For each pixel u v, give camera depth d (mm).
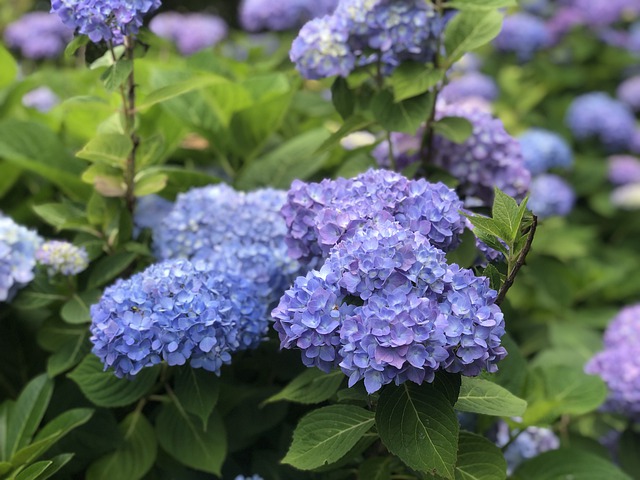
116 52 808
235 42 1771
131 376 741
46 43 1580
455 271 590
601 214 1952
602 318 1469
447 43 854
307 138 1087
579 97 2131
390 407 582
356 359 551
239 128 1122
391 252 577
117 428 797
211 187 919
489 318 567
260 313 750
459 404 653
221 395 819
